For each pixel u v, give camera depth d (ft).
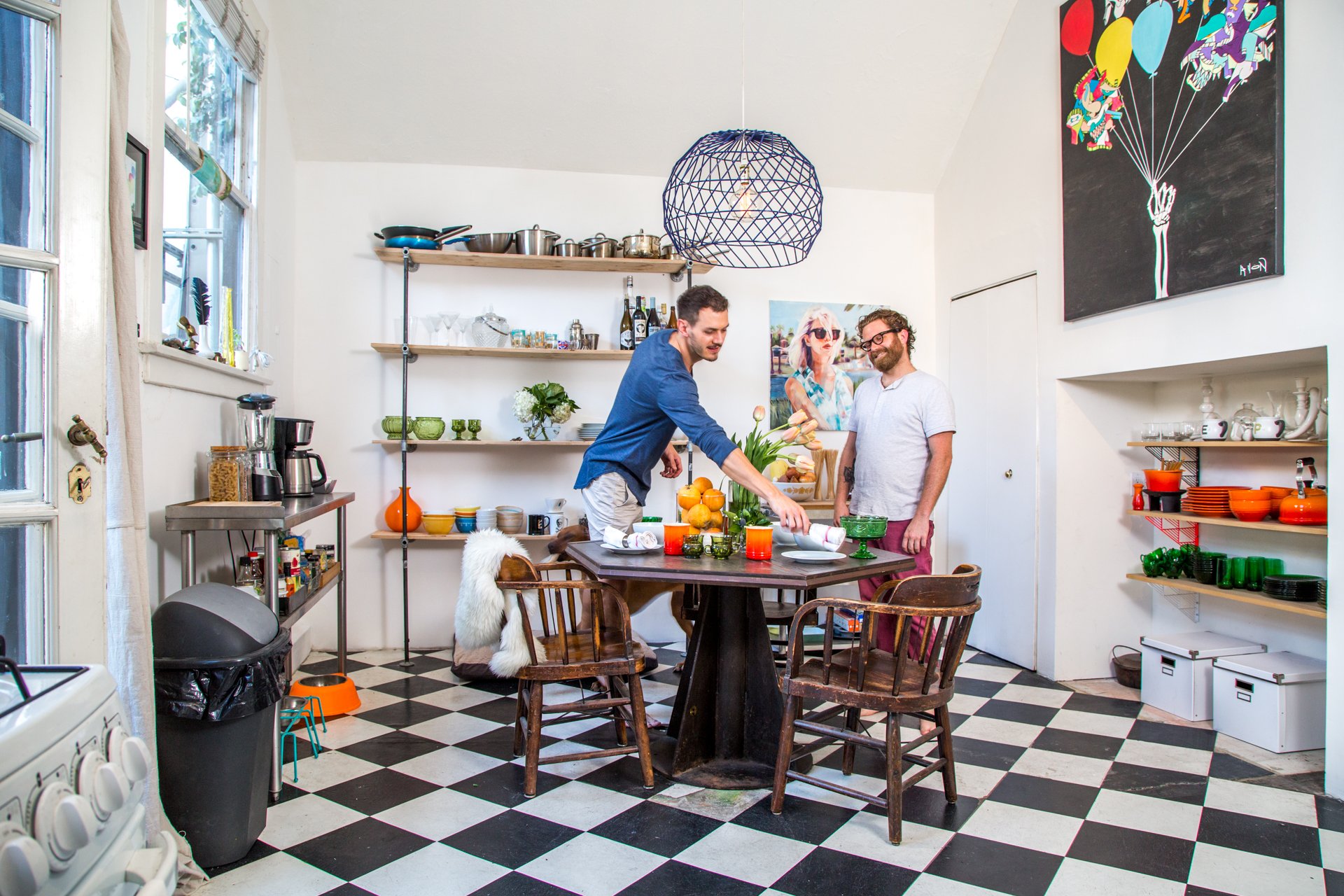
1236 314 8.62
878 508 9.93
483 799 7.21
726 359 13.60
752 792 7.39
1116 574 11.57
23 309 4.70
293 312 12.42
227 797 5.96
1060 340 11.23
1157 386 11.69
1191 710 9.59
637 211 13.33
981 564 12.96
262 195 10.80
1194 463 11.16
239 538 9.45
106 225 4.94
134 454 5.44
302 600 8.43
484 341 12.32
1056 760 8.30
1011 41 12.12
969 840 6.51
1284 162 8.05
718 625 8.09
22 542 4.67
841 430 13.94
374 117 12.21
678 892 5.69
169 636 5.89
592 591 7.29
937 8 11.87
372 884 5.78
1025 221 11.89
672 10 11.39
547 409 12.35
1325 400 8.98
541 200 13.10
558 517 12.42
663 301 13.50
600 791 7.40
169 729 5.81
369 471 12.67
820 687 6.77
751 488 7.57
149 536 7.24
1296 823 6.86
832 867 6.06
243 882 5.79
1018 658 12.10
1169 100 9.30
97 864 2.91
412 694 10.42
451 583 12.79
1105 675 11.54
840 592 13.34
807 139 13.26
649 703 10.22
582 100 12.29
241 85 10.43
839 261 13.94
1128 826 6.78
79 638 4.80
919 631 8.93
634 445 8.85
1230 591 9.46
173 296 8.40
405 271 11.93
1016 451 12.13
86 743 2.93
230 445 9.09
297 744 8.44
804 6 11.56
